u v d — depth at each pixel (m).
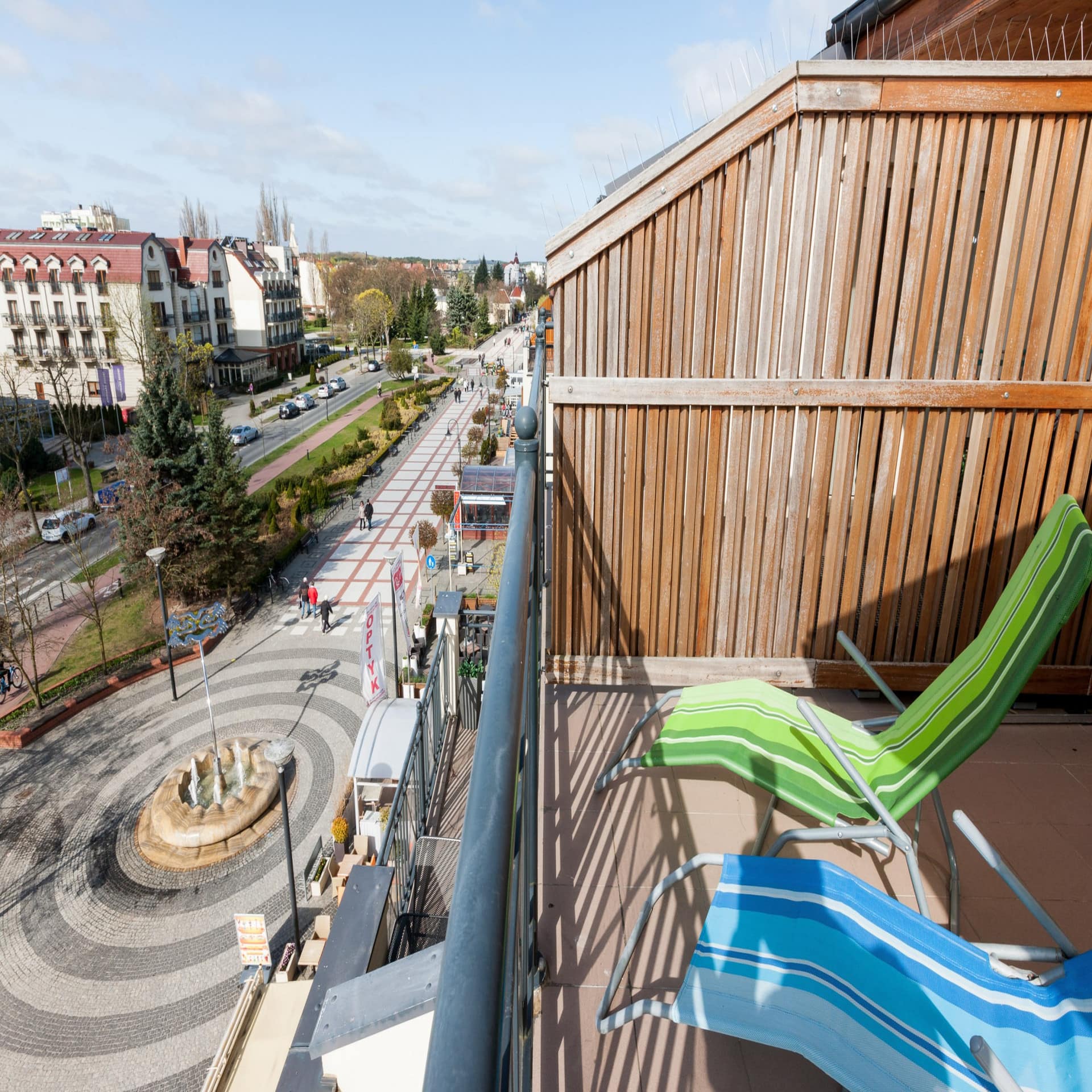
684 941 2.54
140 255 48.88
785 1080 2.11
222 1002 12.12
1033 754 3.65
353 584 26.86
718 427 3.81
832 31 5.29
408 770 6.57
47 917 13.61
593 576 4.05
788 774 2.62
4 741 18.02
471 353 99.12
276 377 67.75
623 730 3.74
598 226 3.61
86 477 32.59
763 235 3.58
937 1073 1.56
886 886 2.81
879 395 3.71
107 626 23.67
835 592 4.00
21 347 47.91
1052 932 1.83
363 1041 2.87
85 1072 11.15
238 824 15.24
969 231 3.53
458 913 0.60
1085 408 3.69
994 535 3.87
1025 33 4.07
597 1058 2.17
